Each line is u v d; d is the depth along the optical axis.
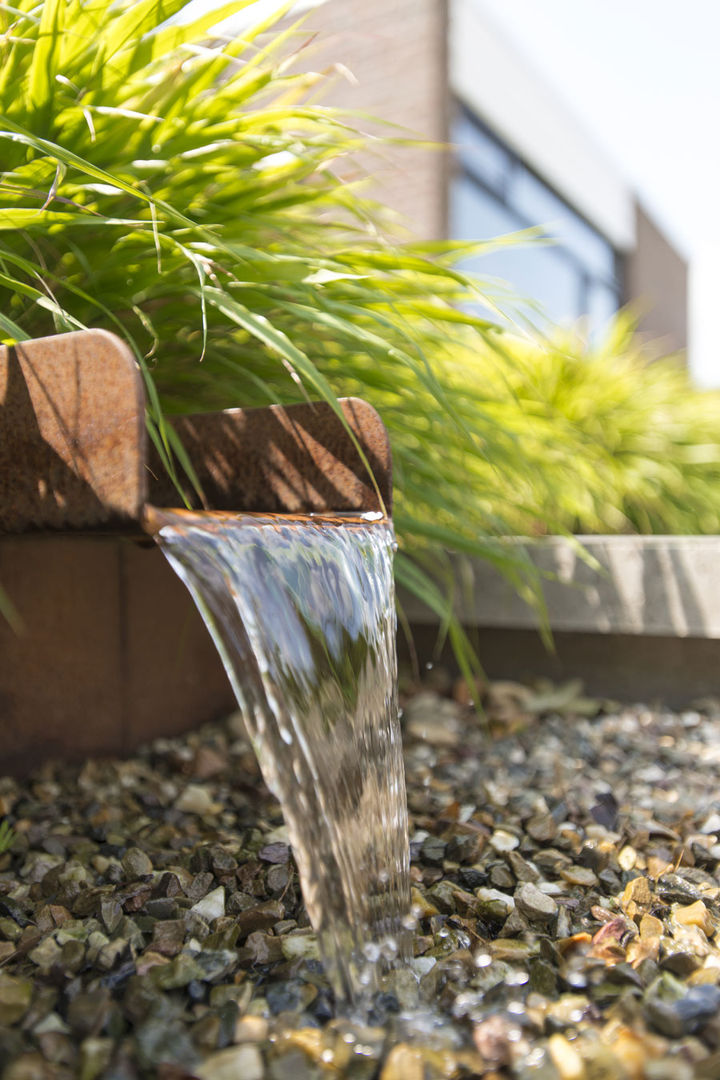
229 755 1.50
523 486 1.67
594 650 1.81
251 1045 0.86
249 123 1.13
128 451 0.86
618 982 0.94
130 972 0.93
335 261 1.19
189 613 1.59
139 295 1.14
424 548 1.61
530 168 5.49
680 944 1.00
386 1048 0.87
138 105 1.10
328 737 0.94
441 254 1.31
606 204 6.55
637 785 1.41
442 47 3.92
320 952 0.87
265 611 0.91
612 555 1.67
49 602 1.38
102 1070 0.83
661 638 1.75
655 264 7.68
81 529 0.88
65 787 1.34
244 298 1.14
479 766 1.48
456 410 1.29
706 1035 0.88
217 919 1.01
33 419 0.90
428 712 1.70
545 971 0.95
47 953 0.96
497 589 1.74
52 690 1.38
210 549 0.88
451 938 1.01
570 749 1.56
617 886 1.11
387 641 1.05
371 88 4.09
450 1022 0.90
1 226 1.00
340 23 4.20
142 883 1.08
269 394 1.15
